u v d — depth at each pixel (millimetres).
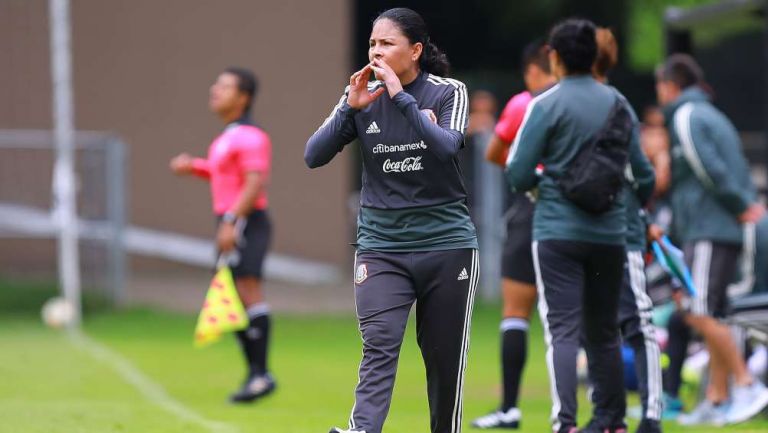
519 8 81125
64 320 52906
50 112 69375
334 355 47188
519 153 25391
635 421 31078
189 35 71500
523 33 83250
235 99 35312
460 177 21422
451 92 21359
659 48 75000
